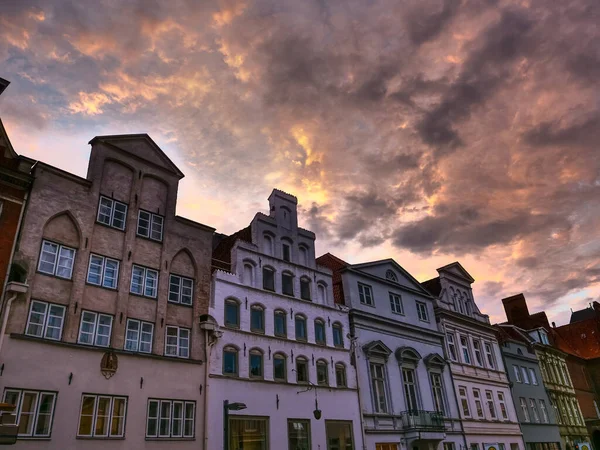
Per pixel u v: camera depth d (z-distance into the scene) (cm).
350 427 2994
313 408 2839
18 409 1788
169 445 2142
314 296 3222
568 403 5572
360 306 3522
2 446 1722
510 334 5453
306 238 3369
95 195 2322
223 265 2881
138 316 2278
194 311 2503
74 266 2138
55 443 1828
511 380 4778
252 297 2822
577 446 4784
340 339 3259
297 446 2669
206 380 2383
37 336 1923
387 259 3972
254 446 2481
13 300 1903
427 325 4038
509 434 4297
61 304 2045
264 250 3053
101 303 2170
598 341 6681
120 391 2081
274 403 2653
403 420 3322
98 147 2417
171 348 2348
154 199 2575
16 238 1994
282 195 3344
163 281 2430
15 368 1820
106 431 1984
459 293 4703
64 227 2170
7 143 2111
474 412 4022
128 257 2331
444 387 3847
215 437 2317
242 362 2602
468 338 4469
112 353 2105
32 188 2116
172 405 2230
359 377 3212
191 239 2653
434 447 3466
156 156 2672
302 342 2980
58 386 1909
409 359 3659
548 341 5856
